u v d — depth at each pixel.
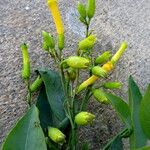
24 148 0.08
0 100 0.10
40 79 0.10
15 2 0.11
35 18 0.11
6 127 0.10
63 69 0.10
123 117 0.09
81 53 0.10
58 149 0.10
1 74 0.11
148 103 0.09
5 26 0.11
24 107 0.11
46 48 0.10
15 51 0.11
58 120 0.10
